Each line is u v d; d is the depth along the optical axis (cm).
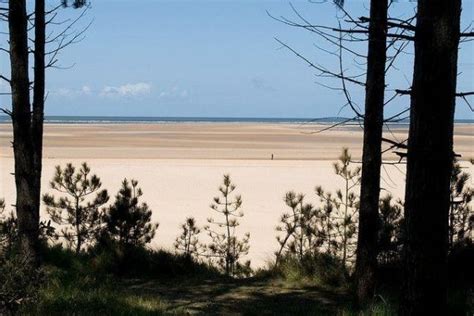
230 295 845
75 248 1182
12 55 700
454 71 406
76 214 1132
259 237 1599
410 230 421
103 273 955
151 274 989
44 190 2183
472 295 658
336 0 474
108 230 1092
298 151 5156
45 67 789
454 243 888
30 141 723
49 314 580
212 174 3047
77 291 691
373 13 632
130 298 716
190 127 12219
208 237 1593
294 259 998
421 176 412
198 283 929
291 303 789
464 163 3369
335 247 1029
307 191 2452
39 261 721
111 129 10212
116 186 2497
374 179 707
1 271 483
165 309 719
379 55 667
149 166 3384
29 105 719
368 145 702
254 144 6206
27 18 701
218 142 6475
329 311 735
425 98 407
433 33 400
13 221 918
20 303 486
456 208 907
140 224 1093
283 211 2003
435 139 406
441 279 419
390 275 823
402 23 419
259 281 943
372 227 719
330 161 3978
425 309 418
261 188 2566
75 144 5628
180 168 3322
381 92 679
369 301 684
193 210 2014
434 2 399
